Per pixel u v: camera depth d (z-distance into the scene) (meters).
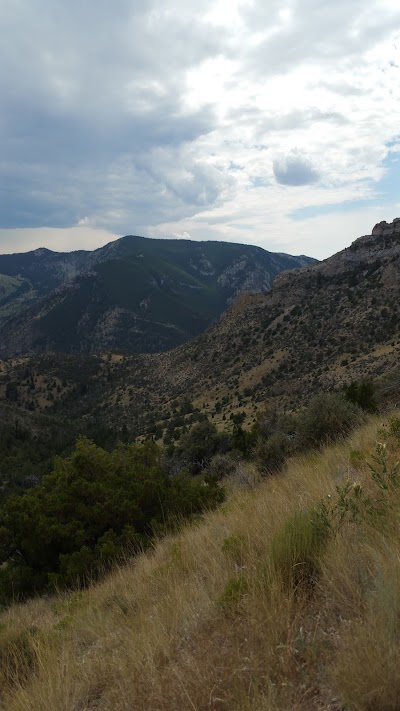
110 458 12.97
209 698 2.18
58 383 187.88
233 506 7.12
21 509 10.72
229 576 3.70
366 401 15.65
